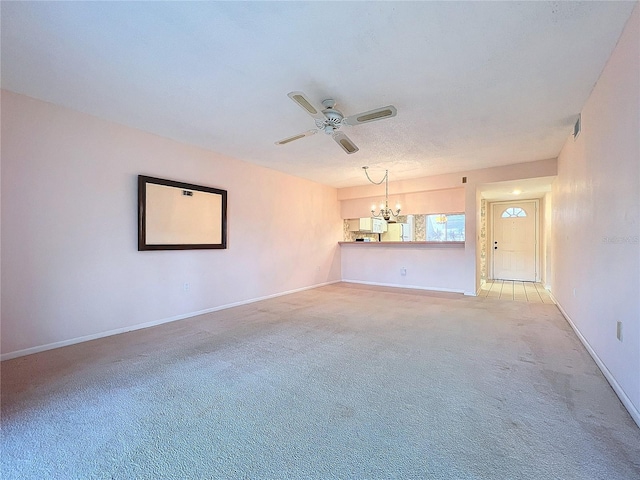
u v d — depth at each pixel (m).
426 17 1.71
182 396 1.97
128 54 2.05
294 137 2.91
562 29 1.81
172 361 2.53
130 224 3.40
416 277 6.17
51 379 2.20
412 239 7.40
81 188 3.02
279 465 1.37
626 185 1.87
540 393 1.97
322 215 6.57
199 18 1.71
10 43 1.93
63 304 2.91
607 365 2.19
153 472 1.33
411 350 2.74
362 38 1.89
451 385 2.09
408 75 2.31
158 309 3.66
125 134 3.34
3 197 2.57
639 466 1.33
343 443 1.51
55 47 1.97
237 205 4.64
